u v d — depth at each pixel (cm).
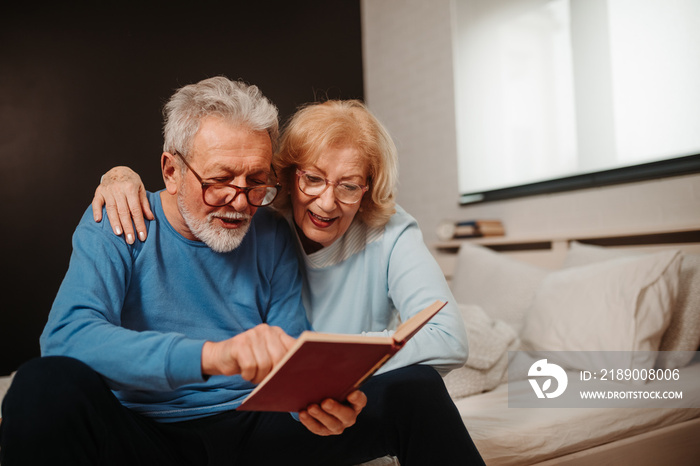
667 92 254
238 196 112
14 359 341
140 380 91
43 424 86
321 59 429
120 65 358
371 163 138
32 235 343
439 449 104
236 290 128
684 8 246
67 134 348
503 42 335
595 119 285
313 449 115
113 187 121
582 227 294
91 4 352
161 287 118
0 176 339
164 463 105
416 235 149
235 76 391
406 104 413
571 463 151
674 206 254
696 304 209
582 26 290
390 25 426
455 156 373
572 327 210
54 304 103
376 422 108
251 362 85
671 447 171
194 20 379
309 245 147
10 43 339
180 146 113
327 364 80
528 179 323
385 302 150
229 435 113
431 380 109
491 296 278
